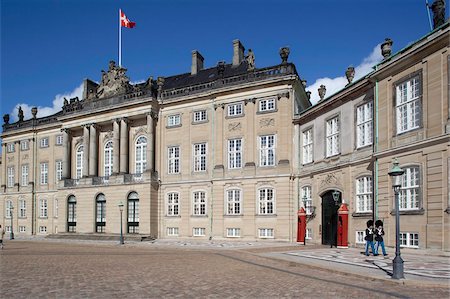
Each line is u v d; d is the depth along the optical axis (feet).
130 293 45.01
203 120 165.89
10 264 75.51
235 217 152.87
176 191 169.07
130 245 135.33
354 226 108.88
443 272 58.65
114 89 187.62
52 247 131.54
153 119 174.50
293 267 70.33
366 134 107.65
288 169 144.56
